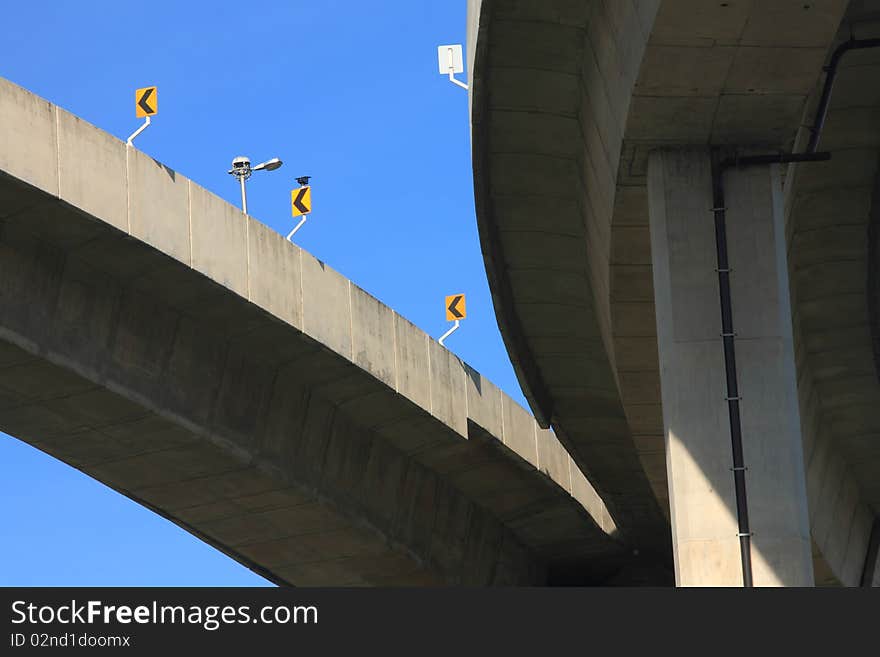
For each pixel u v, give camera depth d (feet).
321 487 137.49
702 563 79.41
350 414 139.95
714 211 83.05
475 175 102.78
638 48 77.51
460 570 163.12
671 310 82.33
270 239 122.21
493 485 161.99
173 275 114.11
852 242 113.91
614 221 94.12
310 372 131.34
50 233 107.76
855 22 91.76
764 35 74.90
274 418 130.82
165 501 135.44
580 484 170.81
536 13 88.02
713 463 80.48
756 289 82.17
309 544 146.61
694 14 73.31
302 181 128.57
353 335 130.72
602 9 84.23
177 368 120.26
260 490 133.80
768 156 82.84
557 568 187.73
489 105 96.37
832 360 127.95
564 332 125.39
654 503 167.94
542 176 103.60
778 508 79.71
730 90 79.00
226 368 125.08
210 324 122.01
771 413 80.79
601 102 88.74
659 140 83.66
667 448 81.56
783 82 78.43
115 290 114.52
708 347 81.76
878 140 104.27
